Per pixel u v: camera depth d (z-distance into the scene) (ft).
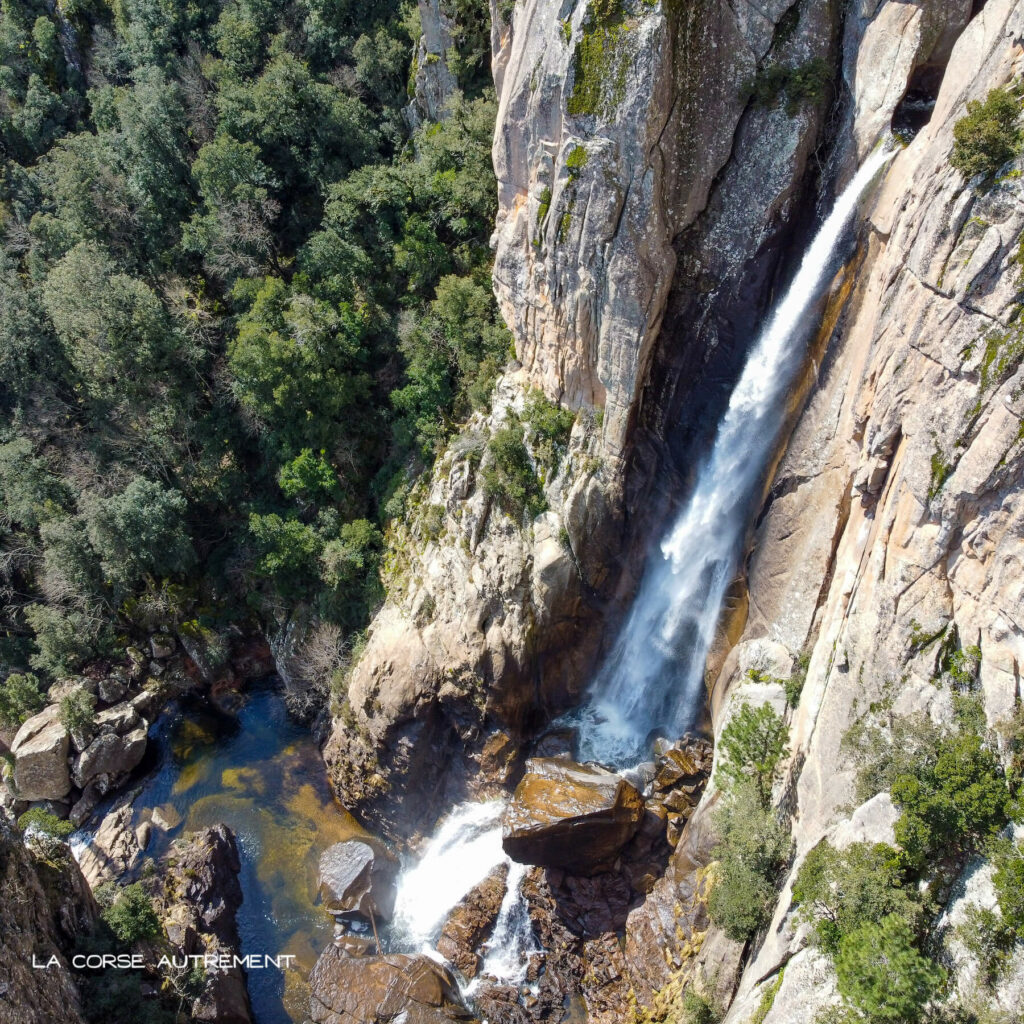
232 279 155.84
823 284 97.71
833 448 96.17
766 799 98.89
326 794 139.85
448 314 133.39
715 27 94.27
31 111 184.03
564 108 100.68
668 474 121.60
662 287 105.81
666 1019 100.99
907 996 65.21
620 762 130.21
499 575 125.80
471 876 124.26
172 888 122.83
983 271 69.31
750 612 112.37
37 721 139.85
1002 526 69.31
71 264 142.20
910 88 90.43
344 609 143.23
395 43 153.17
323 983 113.19
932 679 75.82
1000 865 65.51
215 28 169.48
